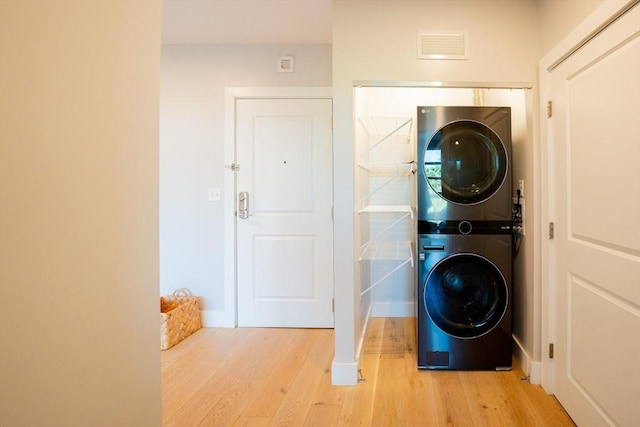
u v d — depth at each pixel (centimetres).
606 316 156
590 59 164
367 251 300
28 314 70
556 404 201
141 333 104
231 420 191
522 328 238
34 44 71
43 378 73
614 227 149
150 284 109
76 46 81
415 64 222
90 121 85
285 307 329
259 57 321
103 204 89
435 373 238
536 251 218
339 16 224
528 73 217
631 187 139
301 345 290
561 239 195
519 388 217
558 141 196
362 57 223
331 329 325
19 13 67
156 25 111
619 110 145
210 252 330
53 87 75
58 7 76
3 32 65
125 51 97
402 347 280
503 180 230
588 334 171
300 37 307
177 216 330
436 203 234
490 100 285
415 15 222
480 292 237
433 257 236
